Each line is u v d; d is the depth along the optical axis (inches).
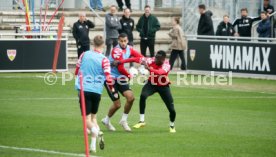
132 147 1098.1
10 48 2155.5
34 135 1191.6
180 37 2246.6
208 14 2267.5
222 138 1185.4
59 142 1132.5
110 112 1248.8
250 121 1370.6
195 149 1088.8
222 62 2139.5
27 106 1528.1
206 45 2166.6
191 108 1539.1
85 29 2235.5
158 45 2608.3
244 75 2105.1
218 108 1541.6
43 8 2691.9
